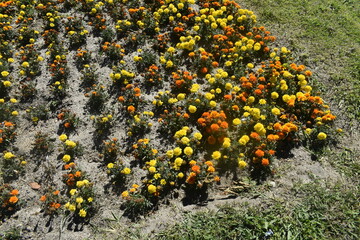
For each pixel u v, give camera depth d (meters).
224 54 2.83
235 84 2.64
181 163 2.09
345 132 2.40
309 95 2.44
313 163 2.21
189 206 1.98
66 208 1.97
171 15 3.20
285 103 2.53
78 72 2.76
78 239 1.84
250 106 2.45
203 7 3.31
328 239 1.76
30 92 2.58
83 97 2.59
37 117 2.45
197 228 1.83
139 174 2.14
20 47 2.94
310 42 3.04
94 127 2.41
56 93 2.60
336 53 2.93
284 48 2.79
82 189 2.00
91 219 1.94
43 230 1.89
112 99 2.58
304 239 1.76
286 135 2.27
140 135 2.35
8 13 3.23
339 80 2.72
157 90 2.63
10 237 1.86
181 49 2.94
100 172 2.17
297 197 1.97
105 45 2.81
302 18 3.28
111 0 3.23
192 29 3.12
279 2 3.46
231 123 2.40
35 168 2.19
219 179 2.11
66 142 2.20
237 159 2.16
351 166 2.18
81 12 3.24
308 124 2.40
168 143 2.29
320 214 1.87
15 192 1.98
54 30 2.96
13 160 2.21
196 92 2.55
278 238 1.76
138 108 2.51
